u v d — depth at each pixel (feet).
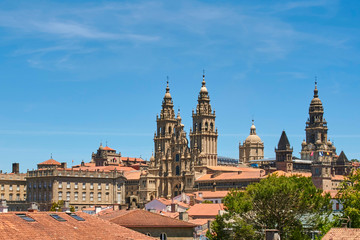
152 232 349.20
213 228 437.99
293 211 442.50
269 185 463.42
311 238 447.83
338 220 476.54
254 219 442.50
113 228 295.28
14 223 263.08
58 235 260.83
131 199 515.09
